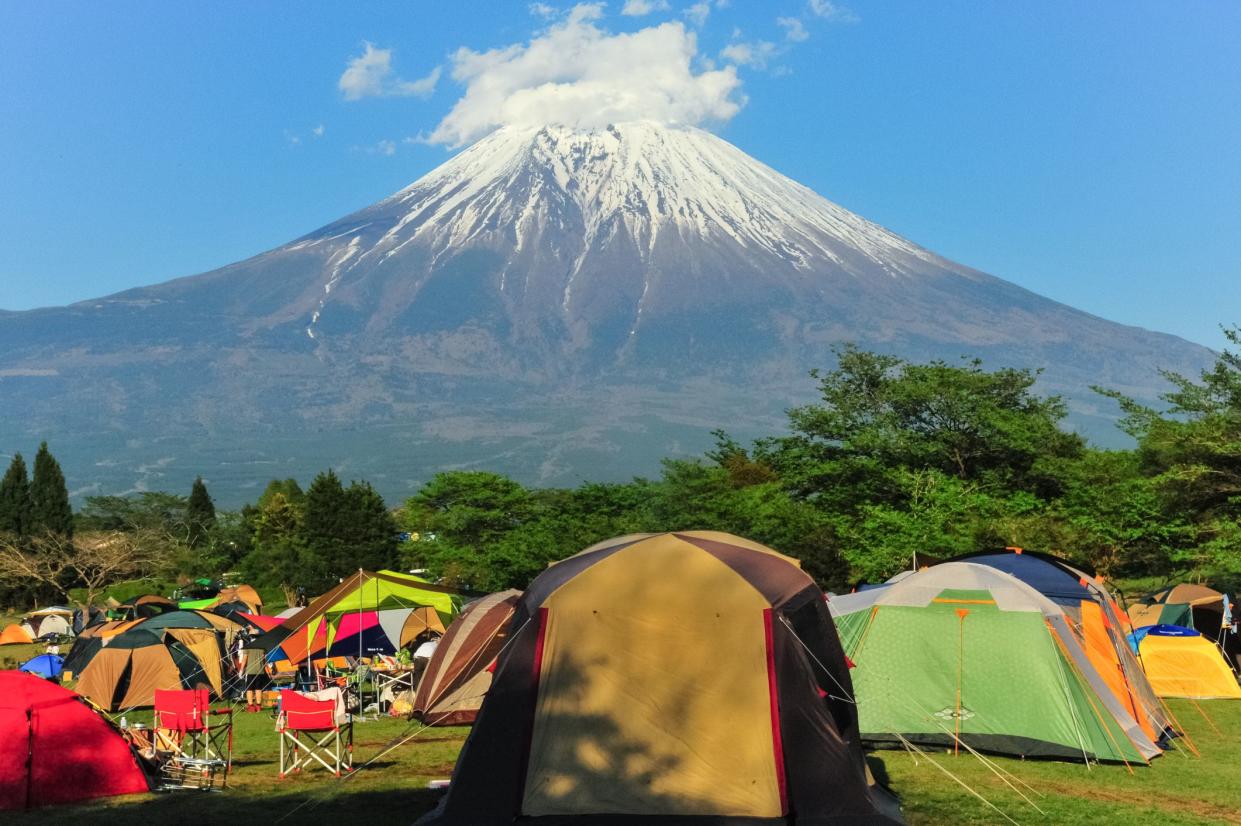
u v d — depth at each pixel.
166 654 26.41
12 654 45.72
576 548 59.91
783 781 11.89
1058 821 12.98
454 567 68.25
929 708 17.75
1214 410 40.50
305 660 28.36
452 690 22.03
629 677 12.36
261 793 14.80
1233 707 22.97
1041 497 58.97
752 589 12.70
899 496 57.75
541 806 11.82
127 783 14.85
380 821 12.99
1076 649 17.91
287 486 110.19
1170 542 42.16
